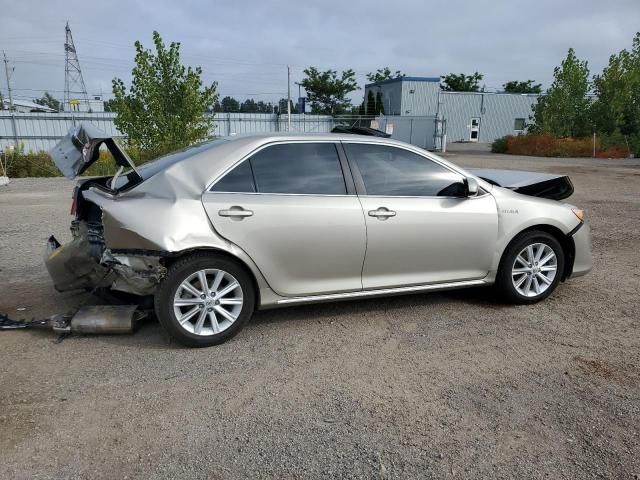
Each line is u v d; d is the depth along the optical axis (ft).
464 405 10.84
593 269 20.94
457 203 15.34
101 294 15.05
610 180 56.08
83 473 8.66
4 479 8.47
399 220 14.57
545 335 14.42
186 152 14.37
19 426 9.90
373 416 10.41
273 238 13.39
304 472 8.78
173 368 12.26
